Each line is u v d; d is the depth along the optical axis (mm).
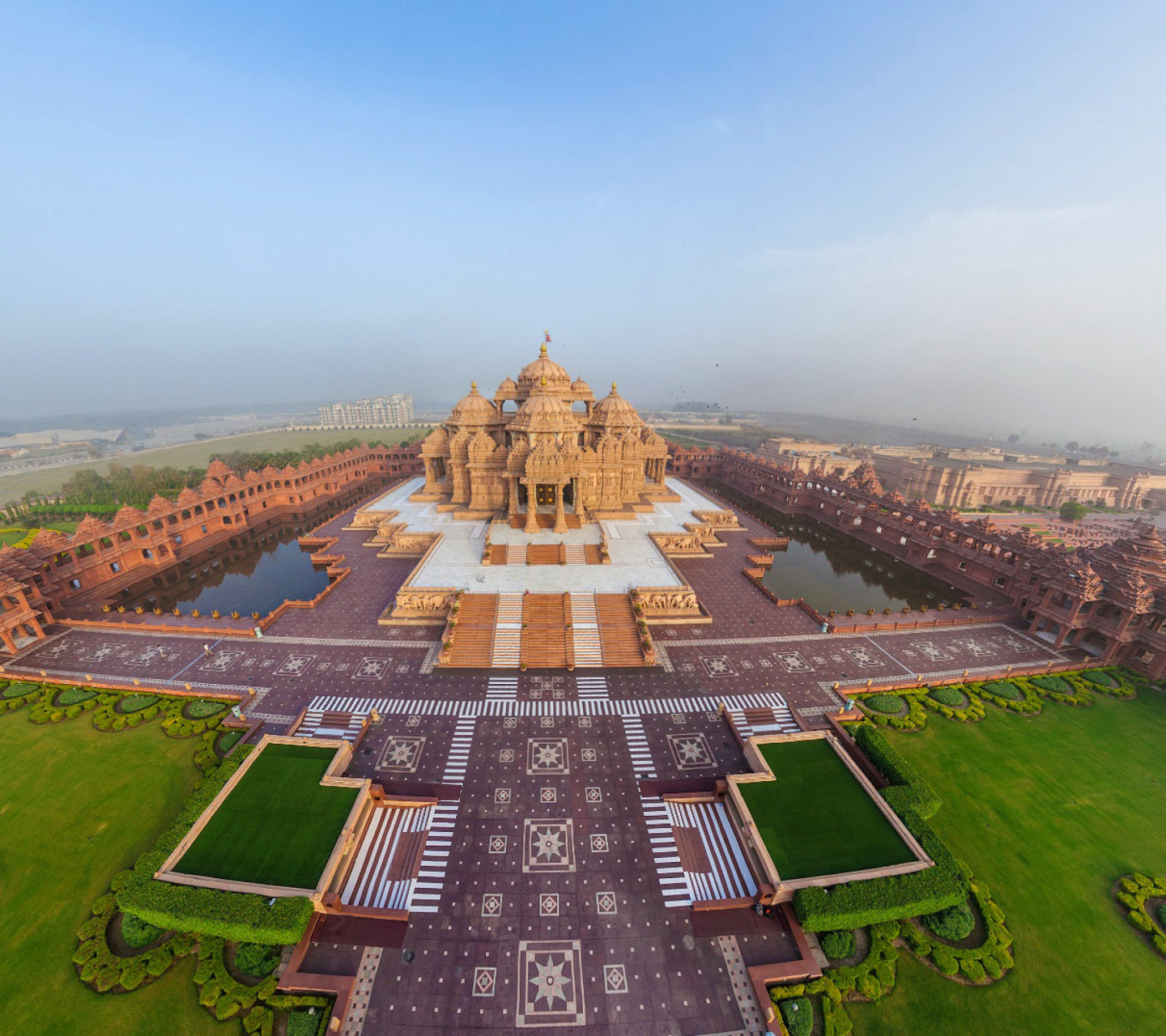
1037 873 26656
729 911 24391
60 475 160000
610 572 53656
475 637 44188
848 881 24062
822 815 27750
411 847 26938
